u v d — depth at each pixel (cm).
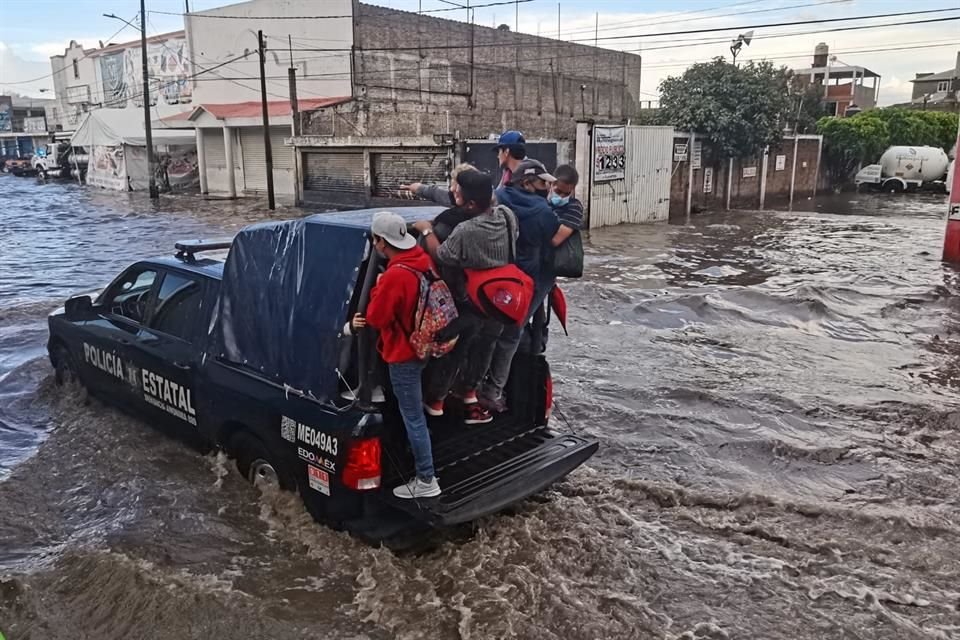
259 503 473
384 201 2614
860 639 355
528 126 4169
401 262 374
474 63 3766
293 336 427
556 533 446
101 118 4100
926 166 3984
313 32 3247
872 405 675
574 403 674
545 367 486
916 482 529
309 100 3275
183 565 410
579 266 470
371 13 3219
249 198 3419
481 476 426
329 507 420
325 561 413
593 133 2094
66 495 496
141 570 403
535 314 482
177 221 2377
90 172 4294
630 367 785
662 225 2297
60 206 2948
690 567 415
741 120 2673
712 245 1788
